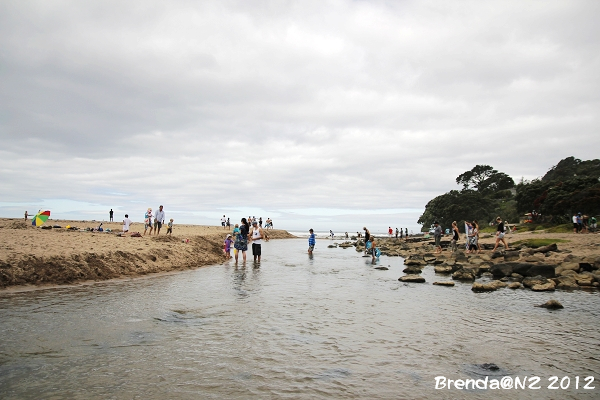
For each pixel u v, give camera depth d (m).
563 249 26.12
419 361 7.31
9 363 6.62
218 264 24.55
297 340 8.42
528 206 64.44
